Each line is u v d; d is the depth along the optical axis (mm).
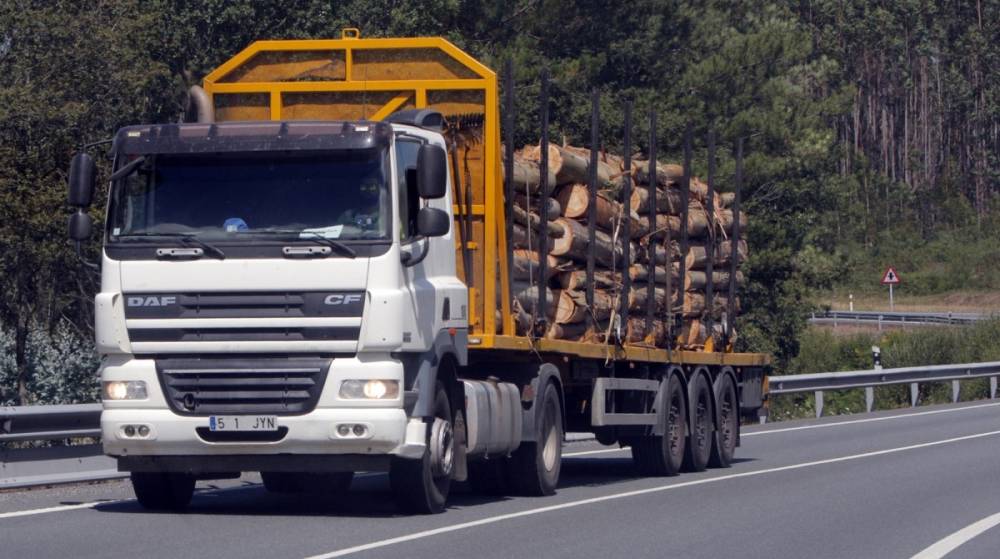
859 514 40875
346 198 35031
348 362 34531
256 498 43562
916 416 96375
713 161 60875
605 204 49156
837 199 131625
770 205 126625
